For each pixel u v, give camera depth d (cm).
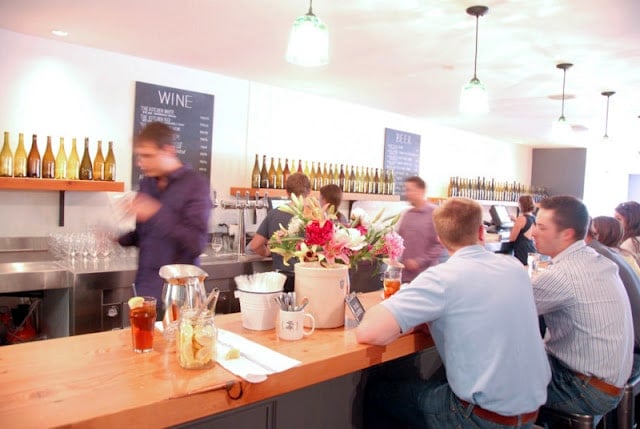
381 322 146
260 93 412
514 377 150
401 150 553
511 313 151
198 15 252
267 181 421
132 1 235
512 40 275
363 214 175
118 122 336
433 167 605
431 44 286
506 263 161
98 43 310
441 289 151
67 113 315
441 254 365
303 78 384
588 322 186
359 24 254
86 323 275
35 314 312
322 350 140
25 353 131
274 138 426
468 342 150
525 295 157
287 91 433
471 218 162
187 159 371
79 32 288
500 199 732
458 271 154
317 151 462
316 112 458
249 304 158
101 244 315
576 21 244
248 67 358
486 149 696
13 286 260
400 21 249
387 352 154
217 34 283
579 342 189
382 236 175
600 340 185
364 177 511
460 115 529
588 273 189
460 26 254
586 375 188
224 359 128
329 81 392
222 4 235
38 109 304
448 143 626
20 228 304
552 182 787
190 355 120
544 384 158
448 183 631
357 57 317
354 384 179
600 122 533
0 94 290
